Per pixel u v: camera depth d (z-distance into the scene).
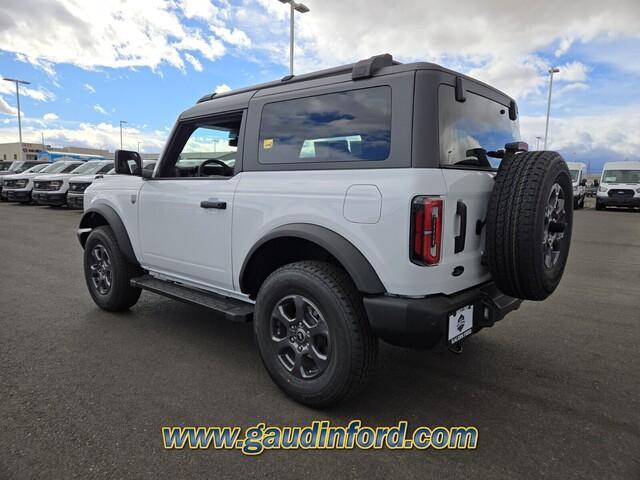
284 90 3.03
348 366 2.47
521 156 2.65
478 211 2.69
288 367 2.80
